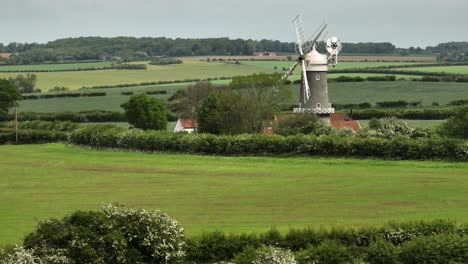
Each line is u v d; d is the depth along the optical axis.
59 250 69.50
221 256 74.19
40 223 72.38
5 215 107.81
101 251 70.94
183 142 182.62
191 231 92.62
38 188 136.62
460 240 71.19
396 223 77.69
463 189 123.81
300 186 131.25
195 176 147.25
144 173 153.50
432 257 70.25
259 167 157.00
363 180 135.62
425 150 158.75
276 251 69.12
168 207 112.81
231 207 112.19
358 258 71.00
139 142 189.88
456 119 183.75
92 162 173.50
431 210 106.12
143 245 73.06
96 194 128.38
